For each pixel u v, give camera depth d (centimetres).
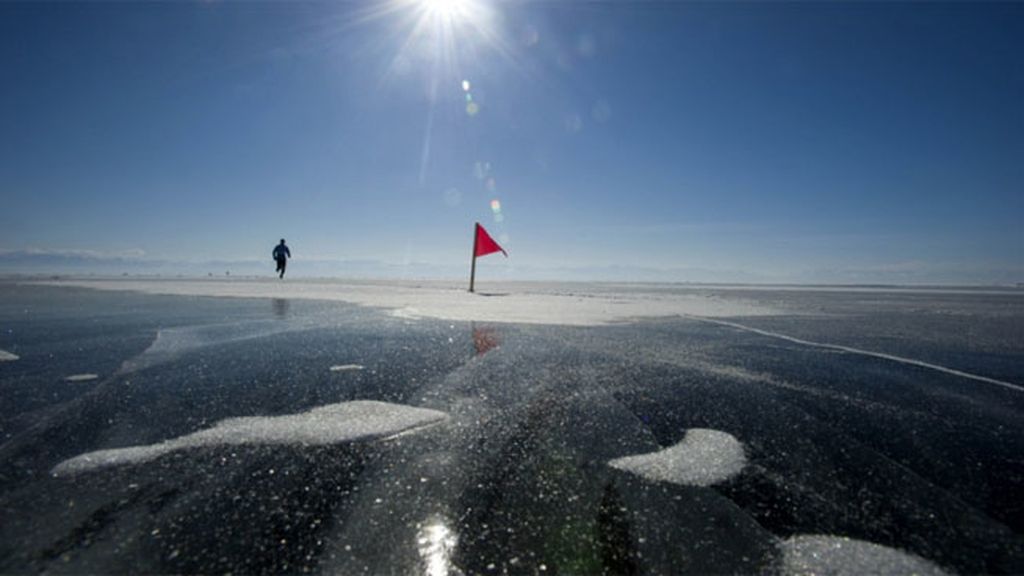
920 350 439
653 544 126
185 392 280
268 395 274
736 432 217
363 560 118
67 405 252
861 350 437
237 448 193
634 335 526
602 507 146
